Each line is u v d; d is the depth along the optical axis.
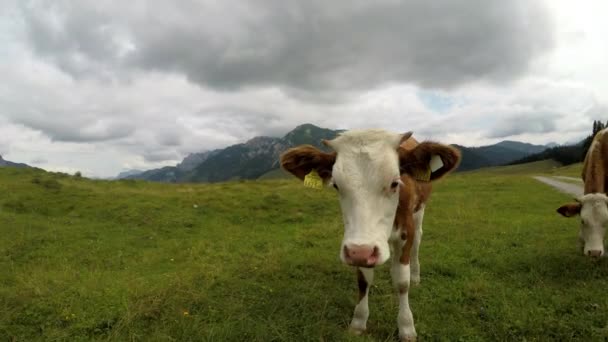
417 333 1.25
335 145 1.14
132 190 4.99
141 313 1.41
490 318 1.31
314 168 1.25
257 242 2.70
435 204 4.23
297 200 4.26
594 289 1.50
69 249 2.62
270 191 4.86
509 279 1.68
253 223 3.52
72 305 1.51
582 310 1.33
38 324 1.42
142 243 2.81
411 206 1.22
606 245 2.12
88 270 2.17
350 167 1.07
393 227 1.17
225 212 3.82
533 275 1.69
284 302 1.48
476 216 3.38
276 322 1.32
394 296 1.54
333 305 1.47
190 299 1.52
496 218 3.27
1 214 3.42
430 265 1.91
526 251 2.09
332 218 3.57
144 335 1.28
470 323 1.30
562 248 2.13
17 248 2.60
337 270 1.91
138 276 2.01
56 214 3.70
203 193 4.69
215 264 2.13
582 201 1.89
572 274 1.69
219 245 2.65
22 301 1.57
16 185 4.45
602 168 2.01
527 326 1.23
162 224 3.34
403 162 1.16
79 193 4.34
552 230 2.67
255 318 1.37
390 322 1.33
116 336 1.26
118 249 2.63
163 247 2.68
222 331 1.24
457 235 2.59
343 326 1.32
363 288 1.26
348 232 1.03
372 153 1.07
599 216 1.83
